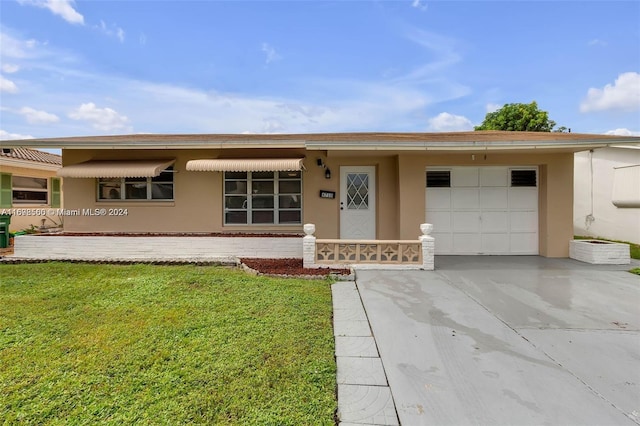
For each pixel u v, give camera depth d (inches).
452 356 180.7
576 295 289.0
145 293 288.7
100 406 138.8
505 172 477.7
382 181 486.9
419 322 228.7
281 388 151.4
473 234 480.1
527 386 152.3
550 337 204.1
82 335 205.3
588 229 619.2
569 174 452.1
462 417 132.0
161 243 457.4
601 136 432.1
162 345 191.0
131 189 502.6
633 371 164.7
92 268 391.2
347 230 497.4
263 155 490.9
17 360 175.0
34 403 140.9
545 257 458.9
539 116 1105.4
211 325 219.3
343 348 190.4
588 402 140.4
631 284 323.3
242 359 175.8
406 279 343.0
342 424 128.9
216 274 358.3
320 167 489.1
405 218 458.0
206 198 495.5
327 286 316.5
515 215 477.7
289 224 498.0
